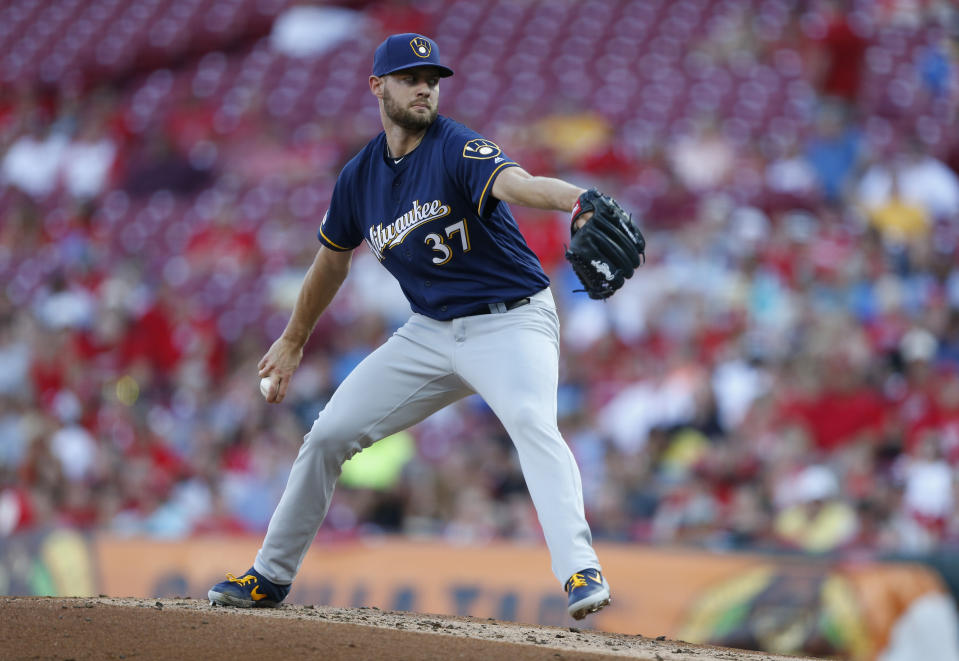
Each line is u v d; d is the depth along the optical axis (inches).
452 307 507.8
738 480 1077.1
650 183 1711.4
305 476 530.6
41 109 2348.7
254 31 2389.3
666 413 1236.5
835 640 815.7
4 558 1084.5
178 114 2203.5
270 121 2137.1
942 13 2020.2
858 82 1895.9
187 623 458.3
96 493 1261.1
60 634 440.8
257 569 542.9
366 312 1563.7
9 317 1675.7
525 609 906.1
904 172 1632.6
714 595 861.2
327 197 1892.2
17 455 1291.8
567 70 2039.9
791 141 1766.7
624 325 1429.6
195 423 1407.5
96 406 1449.3
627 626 879.1
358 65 2199.8
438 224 493.7
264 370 573.0
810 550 885.2
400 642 434.3
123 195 2055.9
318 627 458.0
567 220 1581.0
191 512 1229.1
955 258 1518.2
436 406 534.9
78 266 1825.8
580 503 476.1
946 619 815.7
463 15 2237.9
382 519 1142.3
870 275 1402.6
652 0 2129.7
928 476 1044.5
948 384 1133.7
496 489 1140.5
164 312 1628.9
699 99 1905.8
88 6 2541.8
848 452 1069.1
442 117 504.7
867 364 1198.9
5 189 2151.8
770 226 1572.3
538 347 497.4
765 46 1985.7
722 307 1389.0
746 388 1234.6
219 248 1851.6
